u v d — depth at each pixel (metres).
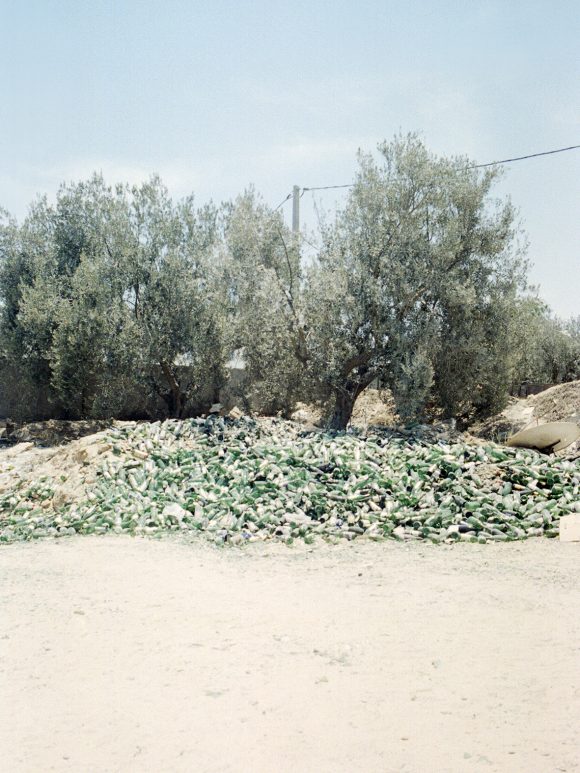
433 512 10.14
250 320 21.91
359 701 4.16
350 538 9.51
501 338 21.19
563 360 32.69
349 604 6.34
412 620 5.81
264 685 4.41
